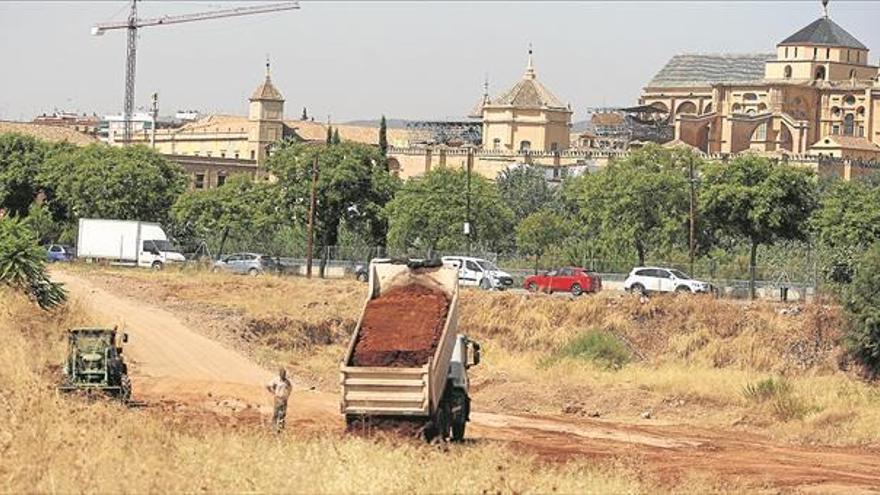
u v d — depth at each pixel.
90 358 59.31
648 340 100.38
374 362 50.66
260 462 37.38
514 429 65.75
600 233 150.00
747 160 139.38
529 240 161.12
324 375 83.06
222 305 99.88
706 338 99.00
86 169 174.12
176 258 136.75
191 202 168.25
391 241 152.62
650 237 145.00
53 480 33.06
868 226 134.38
